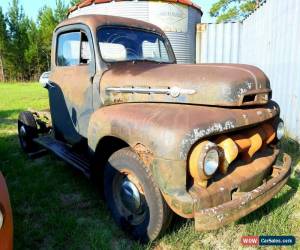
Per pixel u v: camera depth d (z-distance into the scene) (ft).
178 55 37.32
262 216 10.52
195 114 8.34
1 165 15.81
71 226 10.23
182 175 7.80
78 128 12.97
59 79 13.82
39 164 16.08
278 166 10.30
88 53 12.09
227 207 7.89
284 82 19.76
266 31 23.20
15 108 35.09
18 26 118.52
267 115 9.77
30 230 10.10
